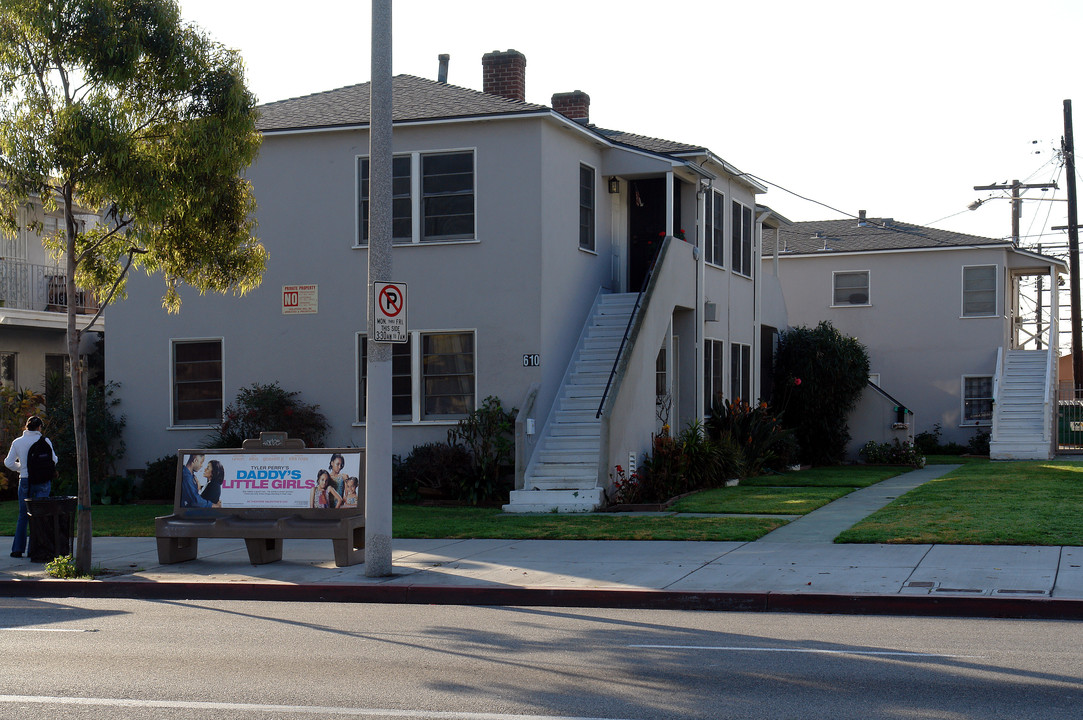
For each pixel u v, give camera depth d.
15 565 13.44
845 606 10.07
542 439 19.23
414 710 6.59
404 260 20.22
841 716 6.39
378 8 11.81
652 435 20.36
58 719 6.50
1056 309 34.88
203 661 8.13
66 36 12.41
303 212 20.77
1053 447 31.59
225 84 13.31
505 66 24.42
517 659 8.10
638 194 23.78
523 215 19.61
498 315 19.66
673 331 22.95
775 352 30.30
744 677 7.39
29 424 14.21
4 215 13.50
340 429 20.48
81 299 26.53
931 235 37.22
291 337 20.81
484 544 14.20
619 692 7.01
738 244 26.20
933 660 7.84
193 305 21.39
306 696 6.98
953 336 35.62
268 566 13.06
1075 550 12.23
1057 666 7.59
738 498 18.69
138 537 15.75
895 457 29.72
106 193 12.47
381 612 10.57
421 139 20.12
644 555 12.91
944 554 12.20
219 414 21.38
